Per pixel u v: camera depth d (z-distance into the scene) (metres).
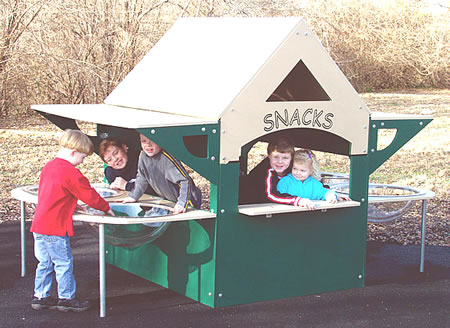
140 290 6.11
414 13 32.44
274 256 5.88
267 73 5.64
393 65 33.09
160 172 5.87
